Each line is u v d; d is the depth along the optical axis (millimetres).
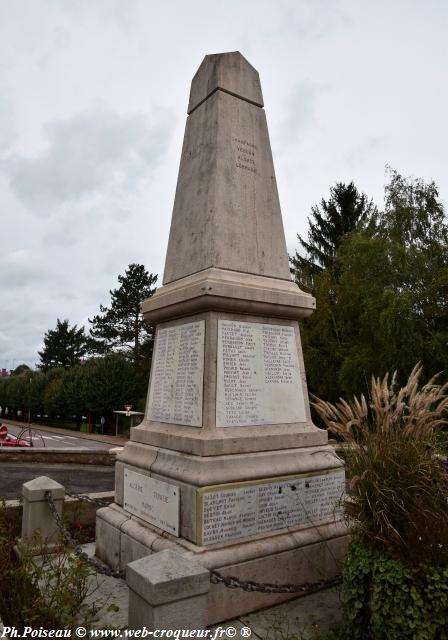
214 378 4387
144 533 4375
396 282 18469
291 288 5109
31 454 13484
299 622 3746
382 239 18953
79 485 10617
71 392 39625
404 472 3307
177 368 4852
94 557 5121
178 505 4094
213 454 4129
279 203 5453
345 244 22812
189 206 5281
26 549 4625
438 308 17344
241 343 4656
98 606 3936
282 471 4391
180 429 4578
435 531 3105
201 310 4617
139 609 2562
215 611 3703
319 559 4371
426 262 18406
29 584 3850
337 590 4273
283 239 5352
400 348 16844
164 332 5250
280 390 4848
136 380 36625
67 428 44906
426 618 2926
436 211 20062
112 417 36719
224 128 5203
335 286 21422
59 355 68438
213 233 4785
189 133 5699
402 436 3559
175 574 2514
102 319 45531
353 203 32688
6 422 52812
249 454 4328
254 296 4660
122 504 5094
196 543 3863
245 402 4535
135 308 45094
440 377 16516
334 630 3506
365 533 3385
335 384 20547
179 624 2459
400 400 3730
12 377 63406
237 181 5125
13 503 6422
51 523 5160
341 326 20953
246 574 3883
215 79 5367
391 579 3053
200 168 5254
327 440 5023
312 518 4547
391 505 3293
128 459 5027
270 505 4281
